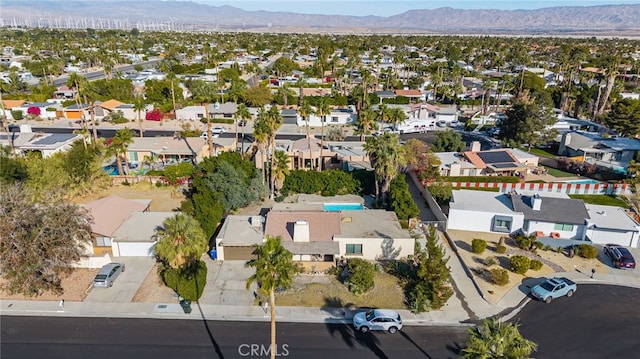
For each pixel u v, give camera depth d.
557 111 100.38
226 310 34.94
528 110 79.25
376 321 32.47
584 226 46.66
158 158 71.25
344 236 42.22
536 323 33.81
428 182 59.22
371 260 42.62
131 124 98.88
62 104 105.69
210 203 48.41
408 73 165.50
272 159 57.91
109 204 47.78
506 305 36.12
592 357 30.31
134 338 31.62
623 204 57.34
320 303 35.97
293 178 58.53
